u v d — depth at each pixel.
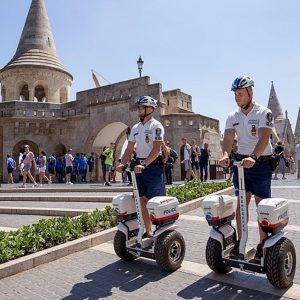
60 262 5.71
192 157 18.25
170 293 4.25
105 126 27.28
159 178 5.25
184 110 27.12
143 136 5.29
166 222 4.92
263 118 4.39
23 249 5.81
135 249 5.08
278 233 4.11
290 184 16.30
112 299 4.19
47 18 36.50
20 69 32.91
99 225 7.47
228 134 4.64
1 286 4.79
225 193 11.86
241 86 4.39
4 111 29.36
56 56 35.81
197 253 5.70
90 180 26.12
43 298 4.33
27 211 11.38
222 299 4.00
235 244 4.54
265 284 4.31
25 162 19.00
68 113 29.44
